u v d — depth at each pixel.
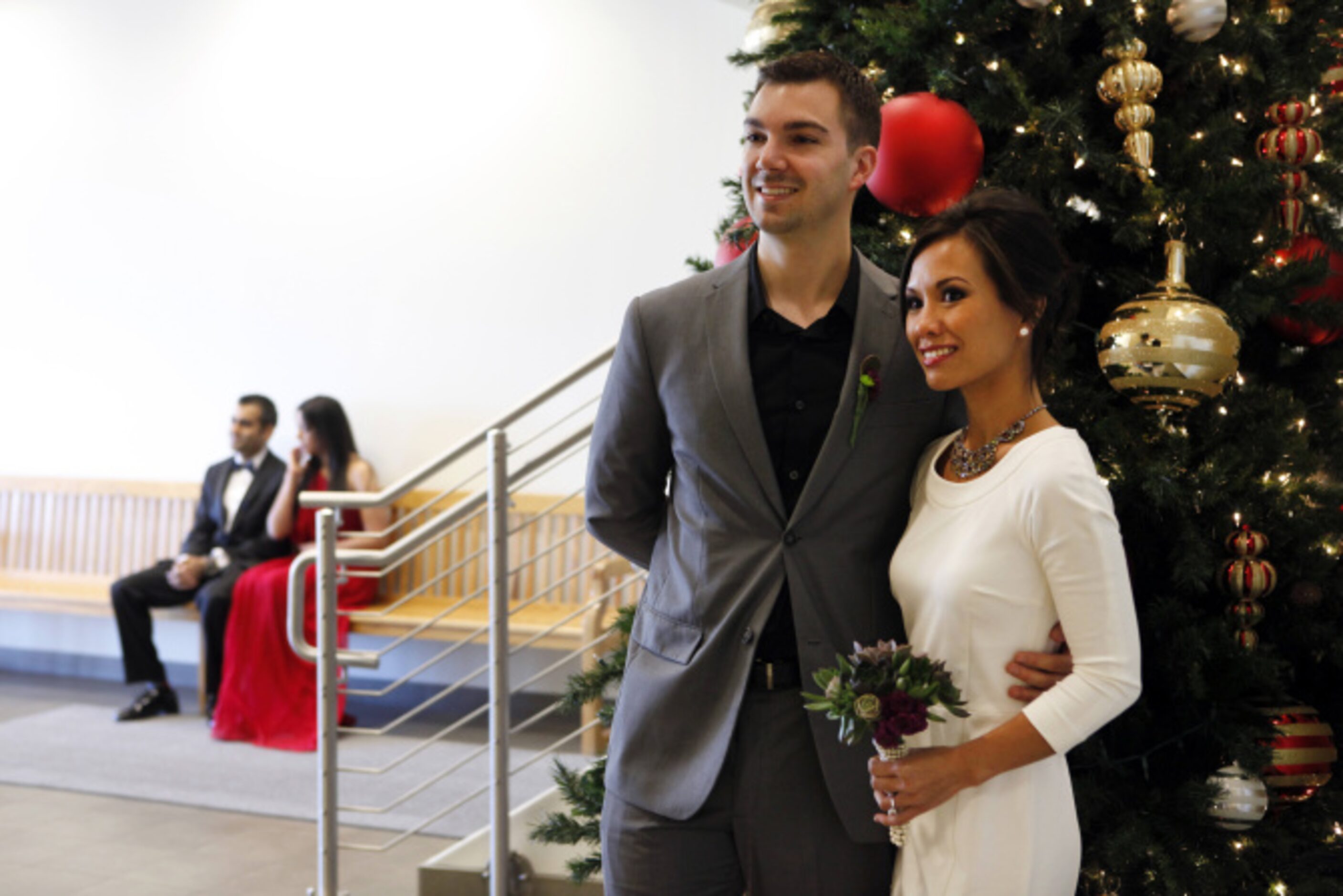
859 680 1.50
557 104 5.79
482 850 3.22
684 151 5.61
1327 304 2.44
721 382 1.81
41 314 6.57
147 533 6.25
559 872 3.10
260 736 5.13
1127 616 1.50
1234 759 2.23
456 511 3.21
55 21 6.54
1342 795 2.52
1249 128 2.49
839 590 1.76
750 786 1.78
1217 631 2.28
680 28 5.60
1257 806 2.24
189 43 6.32
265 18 6.20
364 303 6.07
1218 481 2.24
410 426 5.99
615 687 2.65
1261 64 2.50
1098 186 2.39
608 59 5.71
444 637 5.20
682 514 1.86
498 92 5.87
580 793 2.59
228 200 6.27
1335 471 2.61
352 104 6.08
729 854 1.82
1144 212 2.27
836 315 1.83
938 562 1.62
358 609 5.43
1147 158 2.23
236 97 6.25
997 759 1.51
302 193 6.16
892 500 1.79
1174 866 2.18
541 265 5.81
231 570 5.52
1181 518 2.29
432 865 3.15
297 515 5.63
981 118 2.30
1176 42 2.36
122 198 6.44
